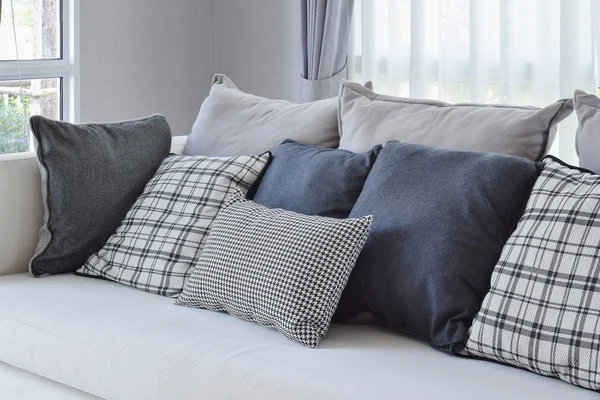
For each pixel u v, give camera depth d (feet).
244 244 6.39
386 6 11.57
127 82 12.48
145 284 7.20
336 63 11.73
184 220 7.39
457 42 10.89
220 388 5.33
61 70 11.60
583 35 9.91
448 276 5.80
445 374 5.22
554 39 10.15
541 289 5.28
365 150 7.31
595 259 5.15
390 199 6.31
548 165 5.97
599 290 5.05
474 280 5.83
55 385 6.43
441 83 11.03
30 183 7.88
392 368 5.33
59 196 7.66
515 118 6.72
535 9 10.25
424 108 7.32
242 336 5.99
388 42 11.49
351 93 7.78
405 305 5.98
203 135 8.75
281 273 6.02
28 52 11.30
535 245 5.46
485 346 5.42
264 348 5.73
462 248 5.86
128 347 5.90
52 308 6.60
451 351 5.61
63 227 7.68
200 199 7.47
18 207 7.80
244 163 7.65
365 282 6.18
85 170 7.77
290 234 6.20
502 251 5.73
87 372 6.05
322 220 6.27
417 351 5.73
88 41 11.88
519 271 5.45
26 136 11.48
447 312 5.75
